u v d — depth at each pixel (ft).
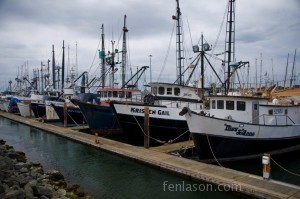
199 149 56.95
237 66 73.15
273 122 65.31
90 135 86.89
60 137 91.09
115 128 92.89
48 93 157.69
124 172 53.93
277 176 52.39
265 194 37.11
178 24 96.68
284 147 64.95
